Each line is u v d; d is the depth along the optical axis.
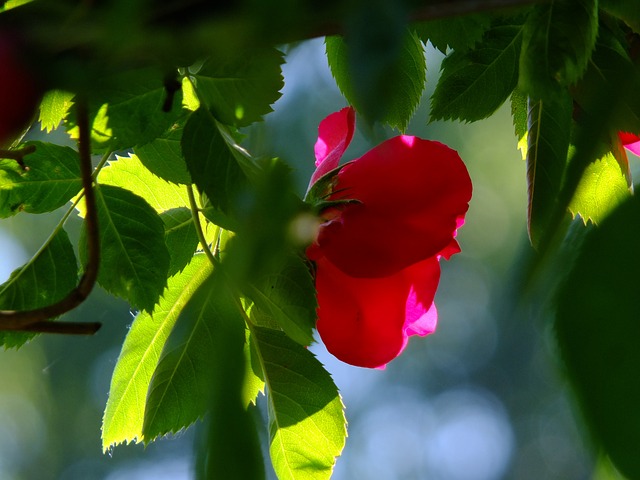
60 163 0.52
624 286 0.23
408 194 0.50
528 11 0.49
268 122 0.34
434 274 0.53
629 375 0.22
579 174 0.29
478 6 0.40
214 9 0.35
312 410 0.53
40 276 0.52
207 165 0.47
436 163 0.50
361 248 0.50
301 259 0.49
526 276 0.25
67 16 0.40
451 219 0.50
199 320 0.50
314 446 0.53
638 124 0.47
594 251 0.23
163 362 0.51
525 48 0.48
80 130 0.44
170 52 0.36
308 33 0.32
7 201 0.52
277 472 0.53
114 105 0.48
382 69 0.26
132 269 0.52
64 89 0.39
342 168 0.51
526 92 0.48
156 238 0.52
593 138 0.29
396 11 0.27
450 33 0.53
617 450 0.22
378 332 0.53
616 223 0.24
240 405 0.25
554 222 0.27
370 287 0.52
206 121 0.47
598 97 0.30
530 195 0.51
